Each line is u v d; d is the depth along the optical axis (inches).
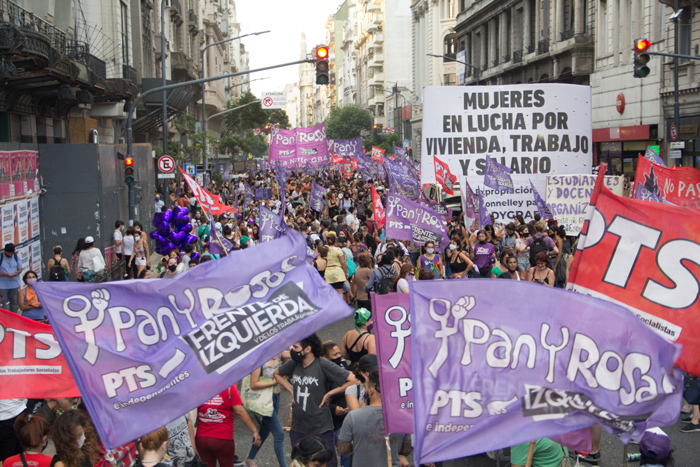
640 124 1416.1
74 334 177.5
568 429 165.5
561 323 169.2
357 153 1827.0
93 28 1264.8
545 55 1807.3
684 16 1270.9
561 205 705.6
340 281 547.8
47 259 732.0
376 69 4495.6
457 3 3105.3
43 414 259.4
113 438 176.1
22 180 641.6
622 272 207.3
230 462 247.9
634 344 169.0
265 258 195.8
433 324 165.5
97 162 733.3
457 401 163.3
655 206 204.4
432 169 761.0
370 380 219.6
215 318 186.9
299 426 250.7
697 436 315.3
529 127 759.7
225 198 1407.5
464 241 677.3
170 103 1501.0
